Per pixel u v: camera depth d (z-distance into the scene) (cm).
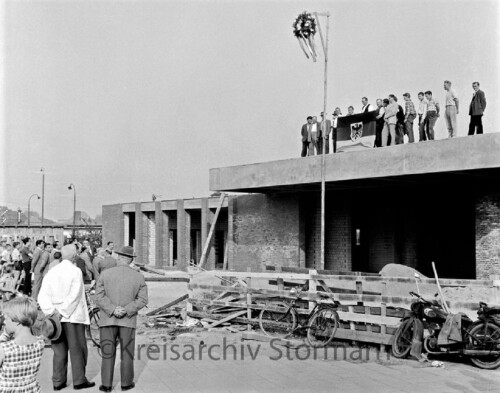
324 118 2084
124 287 838
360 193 2578
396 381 888
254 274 1360
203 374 939
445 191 2497
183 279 2534
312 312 1212
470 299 1173
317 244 2569
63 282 828
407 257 2533
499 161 1638
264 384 870
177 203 3822
